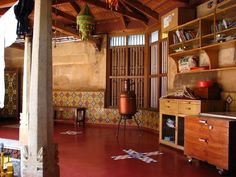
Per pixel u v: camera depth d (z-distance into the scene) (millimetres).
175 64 6117
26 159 2344
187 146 4512
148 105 7668
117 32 8320
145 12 6750
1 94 3518
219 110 4777
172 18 5672
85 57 8945
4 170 3051
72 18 7957
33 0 2875
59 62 9414
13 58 10156
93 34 8531
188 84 5734
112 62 8508
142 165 4254
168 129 5777
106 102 8547
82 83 9031
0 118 9891
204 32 4961
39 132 2318
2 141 3322
